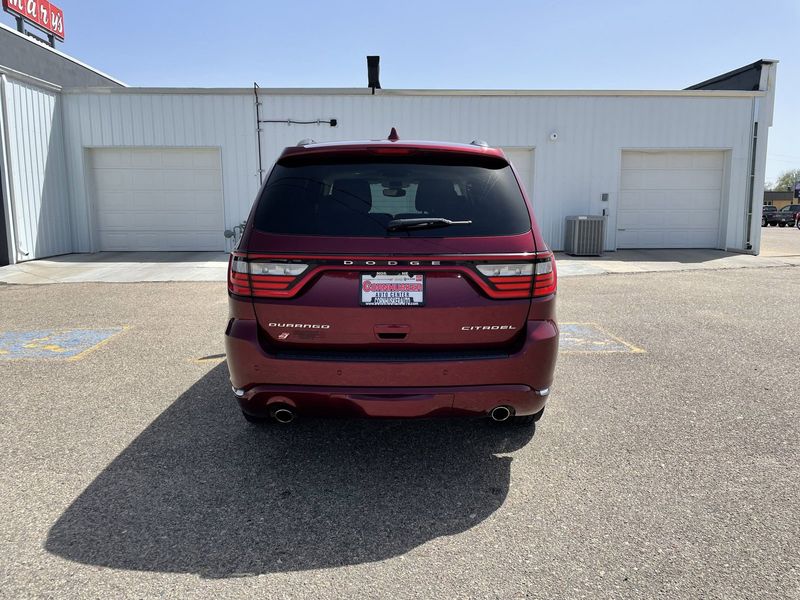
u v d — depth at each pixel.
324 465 3.29
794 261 12.75
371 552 2.48
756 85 14.06
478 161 3.17
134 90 13.23
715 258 13.17
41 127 12.54
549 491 2.98
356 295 2.84
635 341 5.90
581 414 4.00
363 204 2.97
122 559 2.42
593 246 13.48
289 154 3.10
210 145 13.45
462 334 2.89
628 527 2.65
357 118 13.47
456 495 2.96
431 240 2.85
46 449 3.44
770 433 3.66
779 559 2.40
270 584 2.27
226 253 13.70
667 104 13.98
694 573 2.31
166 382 4.65
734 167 14.26
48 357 5.35
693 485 3.02
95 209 13.79
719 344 5.77
